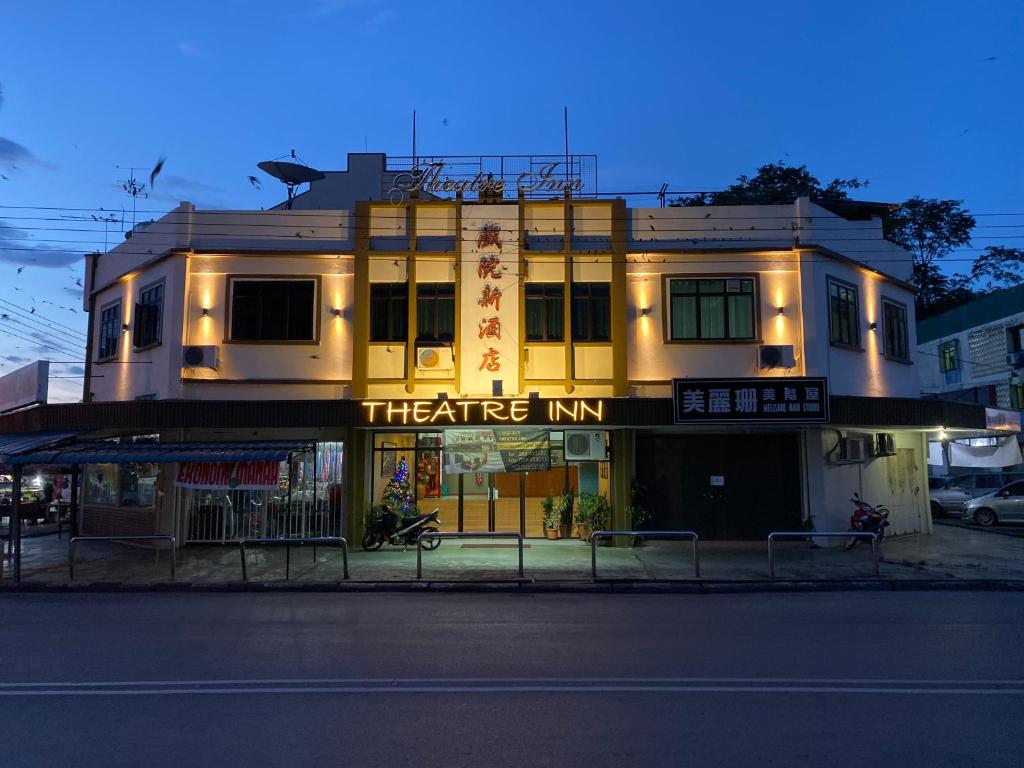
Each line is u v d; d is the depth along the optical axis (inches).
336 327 710.5
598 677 283.1
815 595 503.8
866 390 748.0
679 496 730.8
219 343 705.0
